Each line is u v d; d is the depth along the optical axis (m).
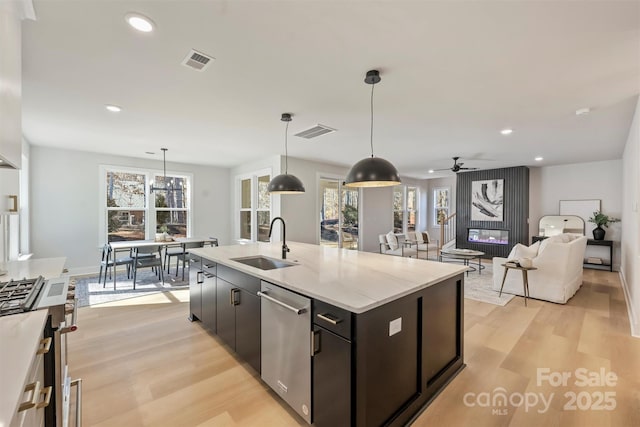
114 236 5.89
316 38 1.87
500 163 6.68
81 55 2.05
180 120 3.54
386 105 3.05
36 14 1.59
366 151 5.41
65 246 5.30
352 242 7.57
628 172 4.29
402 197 9.29
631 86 2.56
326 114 3.32
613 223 6.21
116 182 5.93
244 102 2.96
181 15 1.63
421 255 8.00
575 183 6.69
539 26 1.73
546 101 2.92
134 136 4.33
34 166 4.97
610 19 1.65
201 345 2.72
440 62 2.17
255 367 2.17
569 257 3.89
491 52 2.03
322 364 1.60
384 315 1.57
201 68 2.25
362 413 1.44
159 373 2.25
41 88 2.60
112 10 1.58
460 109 3.14
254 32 1.80
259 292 2.05
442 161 6.46
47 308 1.35
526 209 7.04
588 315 3.46
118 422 1.73
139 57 2.09
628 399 1.95
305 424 1.73
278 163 5.80
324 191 6.87
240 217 7.30
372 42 1.92
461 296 2.31
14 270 2.15
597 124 3.66
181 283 4.97
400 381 1.71
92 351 2.59
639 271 2.88
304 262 2.58
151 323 3.23
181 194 6.81
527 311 3.59
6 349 0.96
